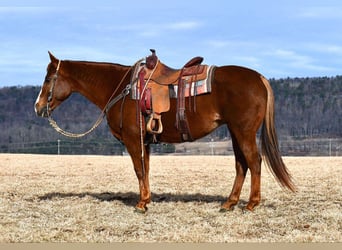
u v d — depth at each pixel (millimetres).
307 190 11078
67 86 9328
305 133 71188
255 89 8125
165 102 8352
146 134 8586
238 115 8094
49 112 9375
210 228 7555
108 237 7148
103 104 9180
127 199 10211
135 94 8445
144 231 7477
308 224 7734
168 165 19078
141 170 8664
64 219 8258
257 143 9039
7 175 14852
